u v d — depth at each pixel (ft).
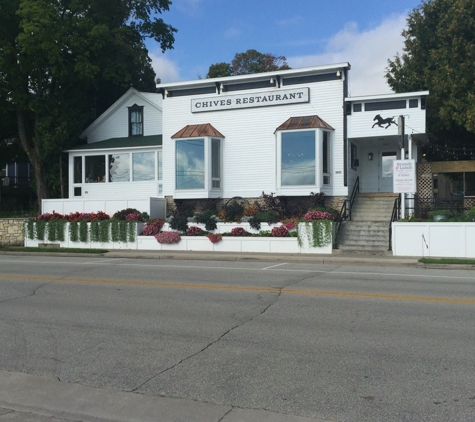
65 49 99.81
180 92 86.89
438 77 92.12
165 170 87.66
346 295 36.81
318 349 23.59
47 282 44.21
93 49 98.73
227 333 26.53
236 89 83.66
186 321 29.25
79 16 101.50
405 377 19.89
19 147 123.03
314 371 20.70
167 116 87.66
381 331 26.55
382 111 76.07
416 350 23.27
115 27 108.88
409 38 102.12
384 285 41.78
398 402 17.57
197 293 38.09
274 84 81.10
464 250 62.34
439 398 17.85
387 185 85.66
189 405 17.66
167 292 38.68
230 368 21.20
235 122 83.66
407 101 75.10
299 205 78.33
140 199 84.33
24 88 102.12
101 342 25.31
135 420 16.67
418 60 99.50
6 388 19.51
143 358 22.72
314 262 62.23
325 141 78.02
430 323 28.19
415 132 74.64
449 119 91.71
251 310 31.94
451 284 42.39
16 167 148.56
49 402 18.17
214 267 56.24
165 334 26.55
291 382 19.54
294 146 77.56
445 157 100.32
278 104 81.00
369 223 72.33
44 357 23.09
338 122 77.97
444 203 79.10
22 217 96.32
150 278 46.52
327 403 17.60
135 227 78.48
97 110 117.50
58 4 98.89
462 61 91.91
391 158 85.40
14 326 28.66
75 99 104.27
